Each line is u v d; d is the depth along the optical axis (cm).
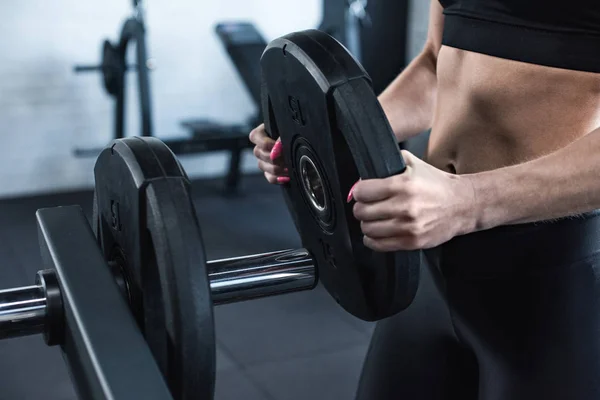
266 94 92
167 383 72
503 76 94
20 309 71
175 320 68
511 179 77
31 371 225
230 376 226
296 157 91
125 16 417
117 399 61
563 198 78
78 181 427
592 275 94
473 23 96
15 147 411
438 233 74
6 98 403
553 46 89
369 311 87
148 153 72
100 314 68
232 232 354
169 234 68
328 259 92
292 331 257
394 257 76
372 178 71
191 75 446
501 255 95
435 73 117
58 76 411
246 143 393
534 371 95
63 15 404
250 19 454
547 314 94
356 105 72
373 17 461
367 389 114
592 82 88
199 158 450
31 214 381
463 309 101
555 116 92
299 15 466
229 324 261
